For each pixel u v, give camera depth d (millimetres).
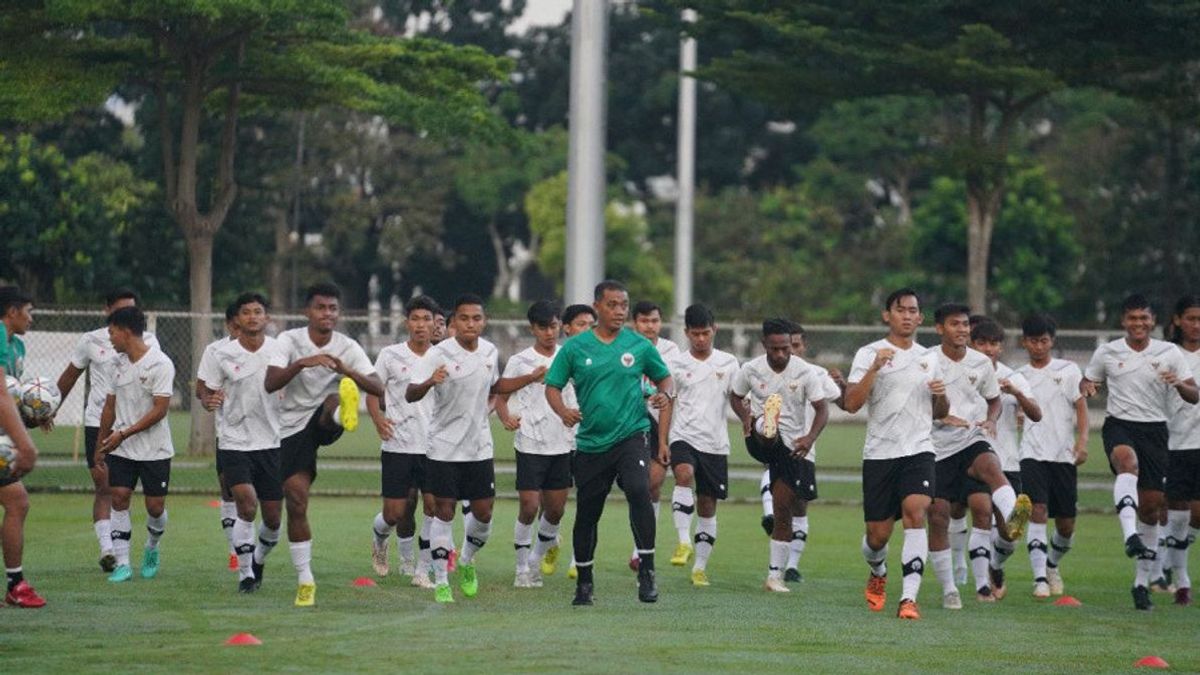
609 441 29875
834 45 74500
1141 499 33781
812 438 32938
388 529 34156
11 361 33031
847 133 161875
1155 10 72312
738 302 154750
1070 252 138375
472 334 30781
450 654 23641
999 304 138500
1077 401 34969
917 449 29531
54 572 34000
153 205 108375
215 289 112375
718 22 79438
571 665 22797
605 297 29781
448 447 30609
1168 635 27953
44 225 101938
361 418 102688
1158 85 77750
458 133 73438
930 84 79000
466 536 31438
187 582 32594
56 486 55469
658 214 167125
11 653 23500
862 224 168000
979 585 32719
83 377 76625
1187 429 33156
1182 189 134000
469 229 165375
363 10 136500
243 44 68750
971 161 79000
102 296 104812
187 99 69125
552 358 33688
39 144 113438
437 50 74062
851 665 23562
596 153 61656
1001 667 23797
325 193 149250
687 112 96750
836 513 53938
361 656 23406
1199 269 132875
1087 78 77750
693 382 35250
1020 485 34375
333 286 30438
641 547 30375
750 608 30234
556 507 33562
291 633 25719
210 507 50375
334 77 68188
